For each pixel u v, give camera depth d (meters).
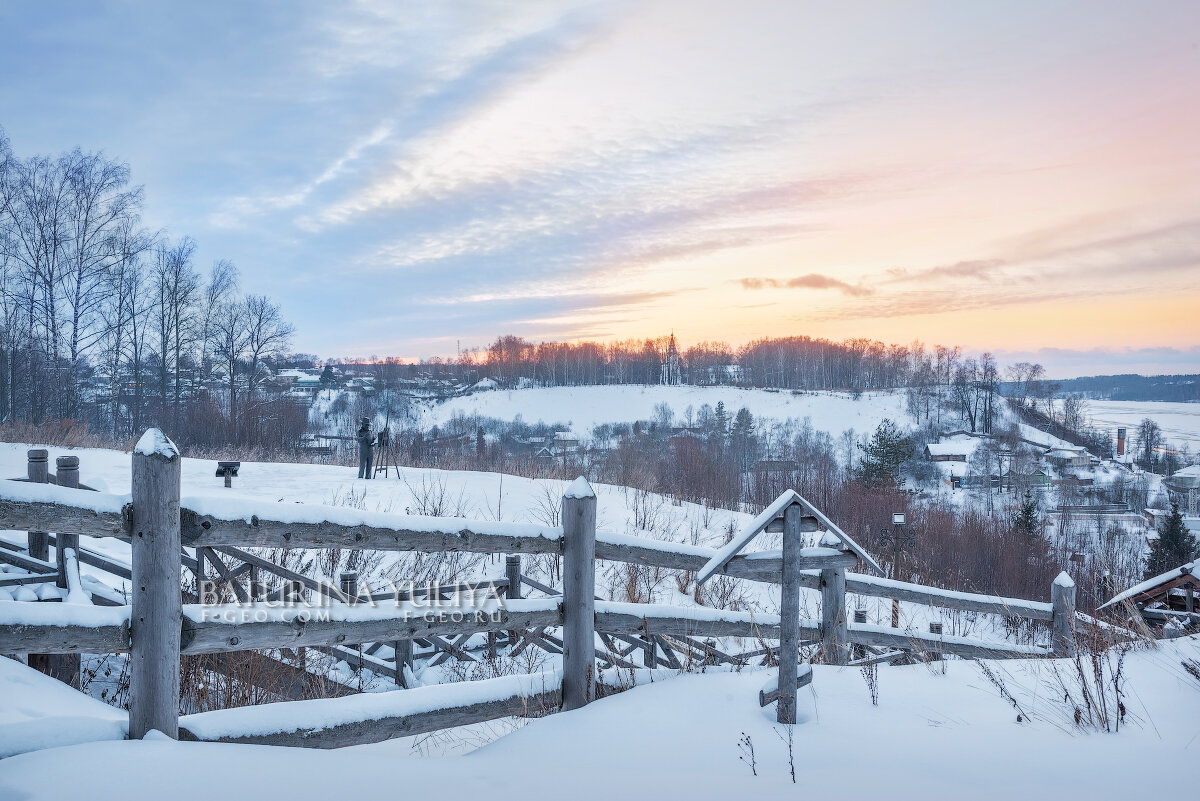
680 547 5.38
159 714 3.25
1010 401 135.88
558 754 3.71
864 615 7.12
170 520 3.25
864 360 151.00
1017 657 7.52
